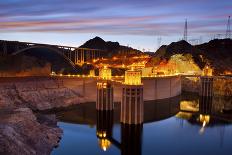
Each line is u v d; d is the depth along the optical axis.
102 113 118.31
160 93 175.75
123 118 98.06
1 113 77.06
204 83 170.00
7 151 53.50
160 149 81.88
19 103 123.69
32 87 138.50
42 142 71.56
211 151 80.50
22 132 67.75
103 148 80.56
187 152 79.38
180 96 193.50
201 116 129.62
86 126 104.44
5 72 152.75
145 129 105.25
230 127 109.38
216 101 176.62
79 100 147.88
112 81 111.94
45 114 115.12
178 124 113.56
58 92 144.50
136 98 95.38
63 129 98.19
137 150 80.81
